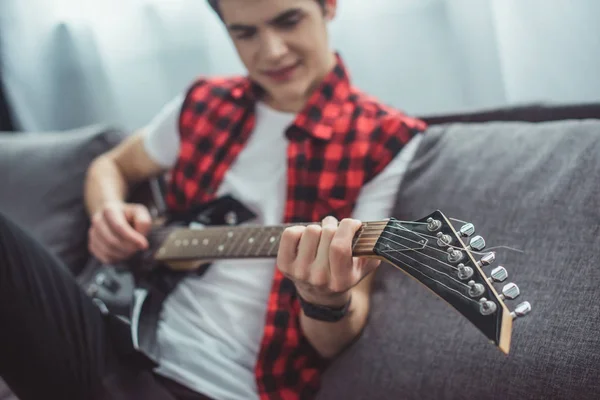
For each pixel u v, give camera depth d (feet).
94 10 6.52
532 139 3.43
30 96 6.67
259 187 3.94
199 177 4.16
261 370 3.47
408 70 5.68
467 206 3.36
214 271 3.86
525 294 2.95
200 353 3.61
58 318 3.17
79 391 3.20
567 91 4.80
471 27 5.25
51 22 6.57
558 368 2.66
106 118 6.76
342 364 3.34
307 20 3.67
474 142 3.61
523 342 2.81
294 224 3.11
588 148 3.17
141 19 6.45
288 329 3.50
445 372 2.98
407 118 3.85
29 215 5.13
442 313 3.16
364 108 3.84
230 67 6.30
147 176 4.72
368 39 5.74
